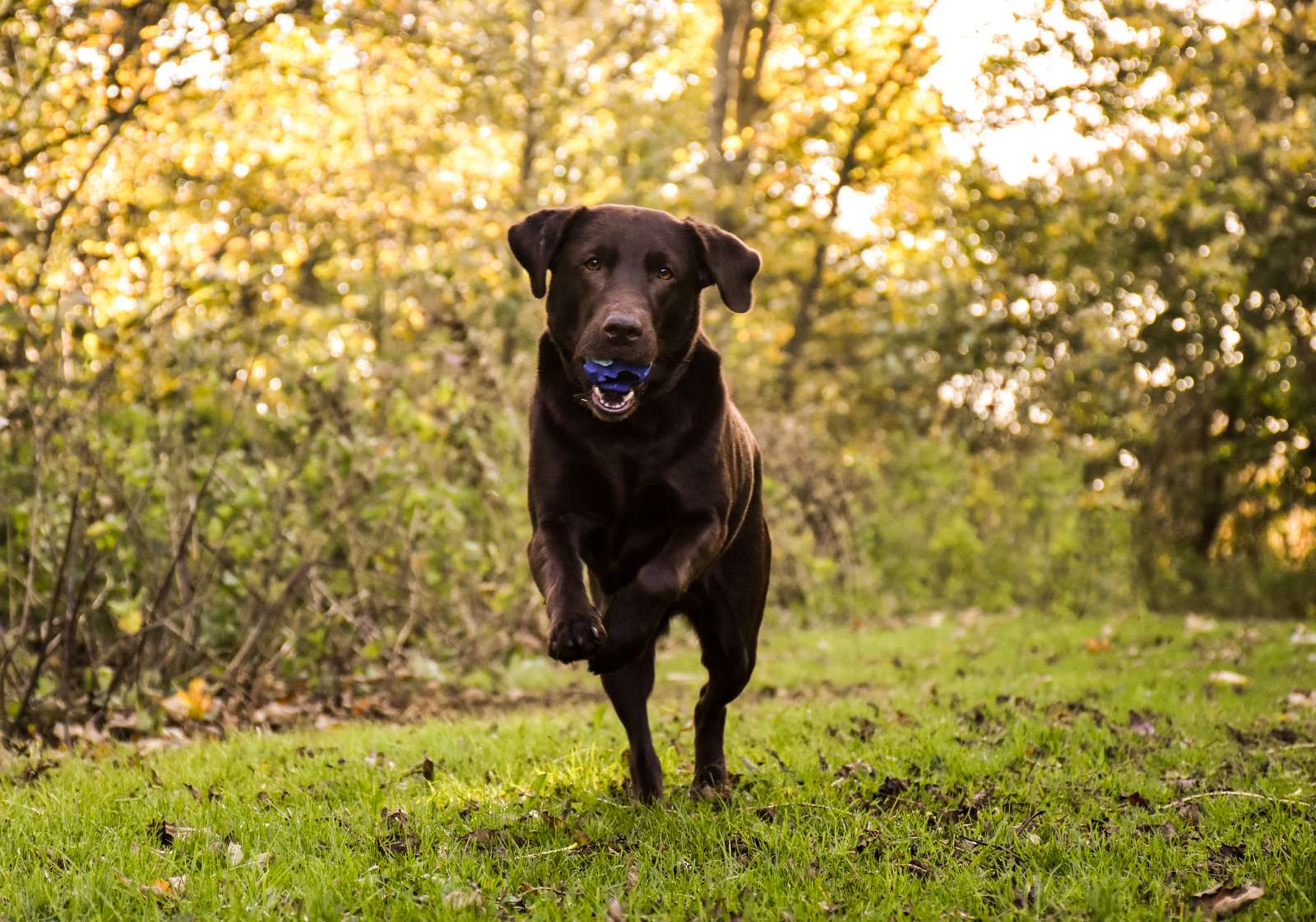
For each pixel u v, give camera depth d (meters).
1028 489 12.77
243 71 9.28
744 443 4.16
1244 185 13.00
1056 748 4.72
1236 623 10.70
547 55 14.47
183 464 6.41
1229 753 4.63
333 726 5.90
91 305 6.08
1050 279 14.88
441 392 7.31
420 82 12.95
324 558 7.16
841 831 3.44
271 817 3.64
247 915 2.80
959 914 2.77
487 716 6.50
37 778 4.54
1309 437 13.71
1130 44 13.36
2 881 3.06
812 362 21.39
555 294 3.96
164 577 5.85
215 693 6.32
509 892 2.96
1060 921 2.72
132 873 3.14
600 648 3.52
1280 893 2.84
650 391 3.79
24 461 6.12
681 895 2.90
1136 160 14.29
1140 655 8.50
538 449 3.89
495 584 7.43
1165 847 3.21
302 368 6.95
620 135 15.83
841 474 13.09
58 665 6.04
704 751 4.14
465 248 10.12
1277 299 13.90
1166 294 14.21
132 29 7.50
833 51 19.34
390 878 3.07
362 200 9.51
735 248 4.05
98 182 8.02
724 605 4.11
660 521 3.82
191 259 7.45
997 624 10.95
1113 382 14.06
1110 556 12.39
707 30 20.84
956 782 4.05
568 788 4.07
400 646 7.17
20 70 7.00
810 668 8.45
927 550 13.05
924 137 19.53
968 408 14.97
